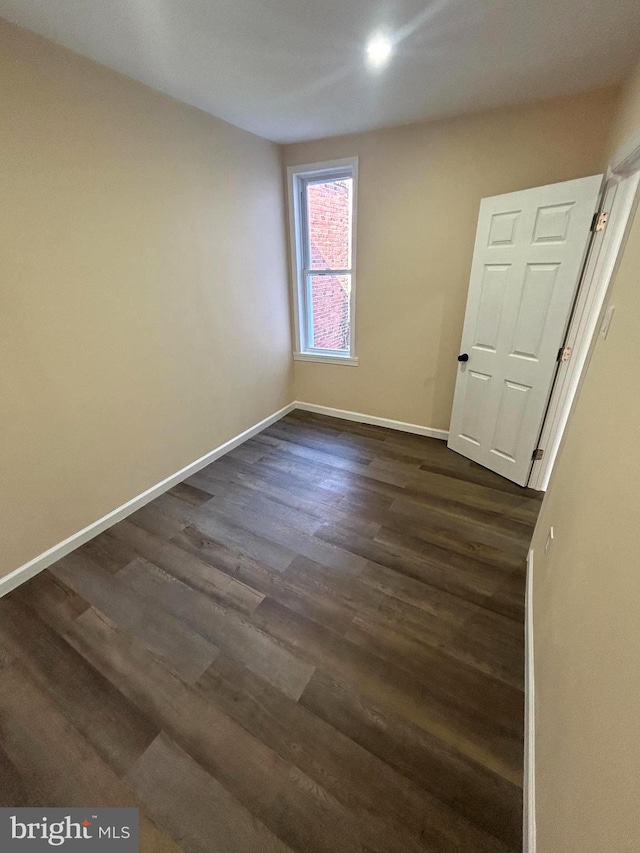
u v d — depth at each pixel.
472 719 1.40
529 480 2.80
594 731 0.78
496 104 2.42
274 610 1.86
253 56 1.84
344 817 1.16
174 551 2.23
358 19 1.55
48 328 1.93
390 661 1.61
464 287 3.03
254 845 1.11
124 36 1.67
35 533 2.05
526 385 2.62
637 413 0.90
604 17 1.54
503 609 1.84
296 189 3.42
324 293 3.79
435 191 2.87
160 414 2.68
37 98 1.70
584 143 2.33
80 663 1.62
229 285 3.04
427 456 3.29
